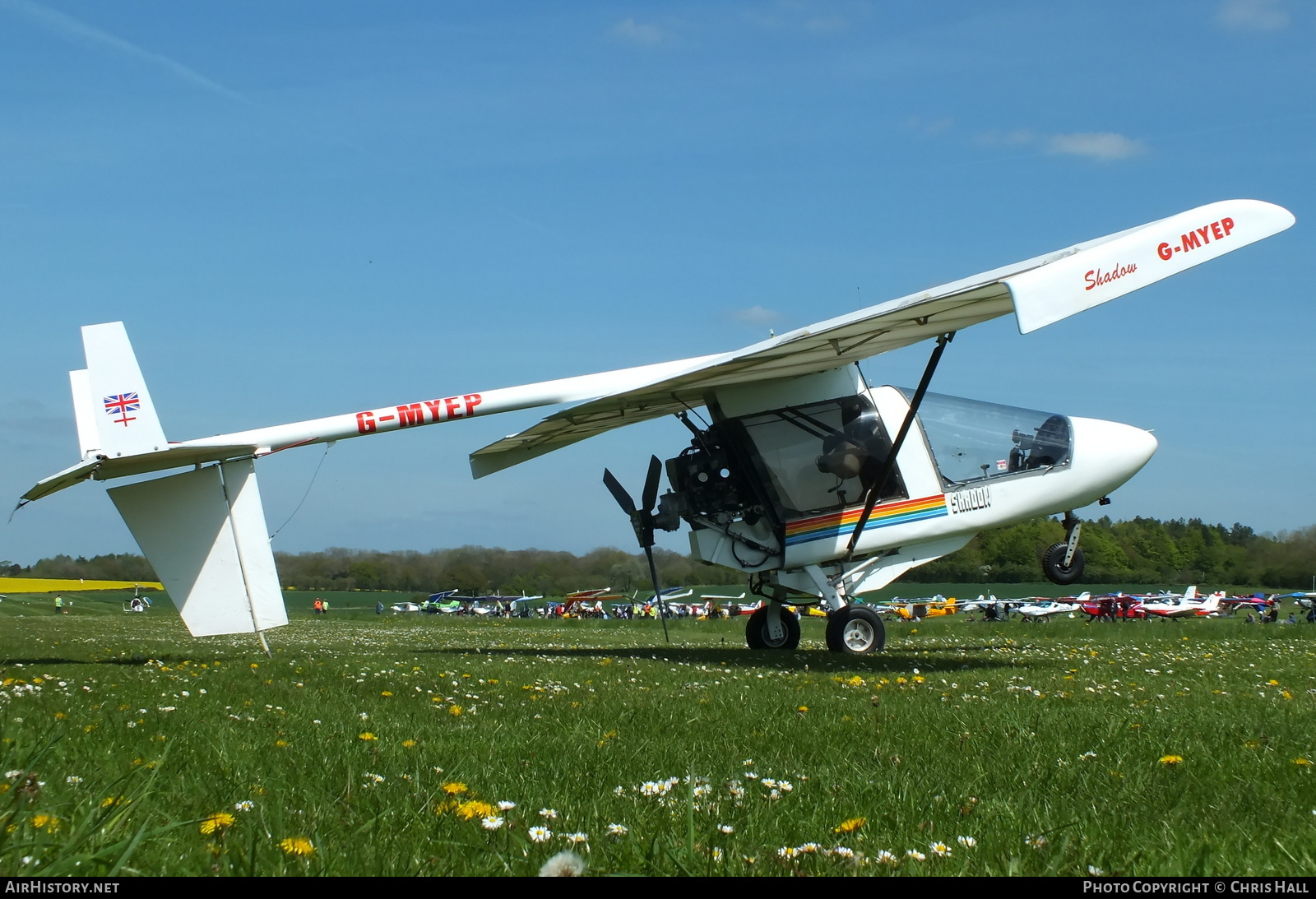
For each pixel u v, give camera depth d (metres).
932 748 4.48
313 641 15.51
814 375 11.80
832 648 12.00
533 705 6.05
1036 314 8.23
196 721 4.99
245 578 10.90
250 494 11.06
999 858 2.58
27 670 8.38
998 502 11.86
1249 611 52.22
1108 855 2.61
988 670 9.45
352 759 3.84
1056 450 11.92
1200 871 2.39
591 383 12.38
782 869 2.43
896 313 9.08
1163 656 11.78
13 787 2.81
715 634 19.91
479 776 3.60
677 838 2.69
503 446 13.12
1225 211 8.95
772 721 5.41
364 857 2.41
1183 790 3.55
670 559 51.16
